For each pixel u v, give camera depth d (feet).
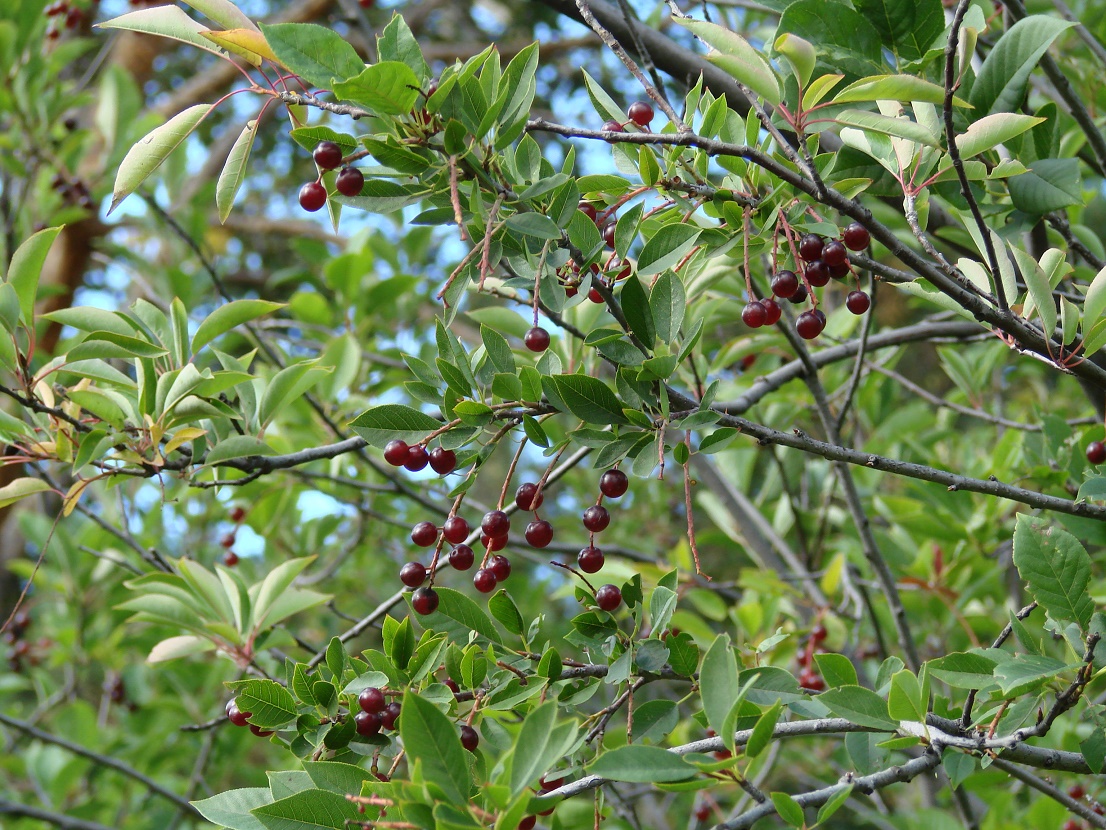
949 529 4.17
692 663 3.06
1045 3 4.00
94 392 3.34
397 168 2.96
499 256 3.02
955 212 3.30
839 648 4.17
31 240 3.26
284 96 2.97
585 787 2.90
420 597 3.02
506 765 2.72
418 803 2.72
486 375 3.04
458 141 2.92
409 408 2.99
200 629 3.76
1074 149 3.90
